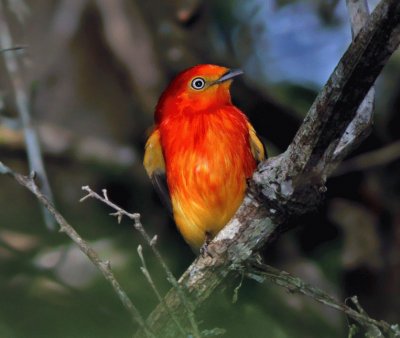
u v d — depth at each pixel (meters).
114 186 13.60
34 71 13.76
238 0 13.65
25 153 13.77
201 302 7.84
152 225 12.73
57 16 14.01
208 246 7.80
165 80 13.94
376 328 7.09
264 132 12.55
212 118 9.56
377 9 6.12
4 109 12.42
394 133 12.34
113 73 14.52
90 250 6.96
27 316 6.41
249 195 7.58
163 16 13.69
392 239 12.19
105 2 14.07
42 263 11.25
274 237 7.74
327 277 12.39
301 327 11.38
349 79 6.45
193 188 9.51
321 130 6.83
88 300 7.98
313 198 7.34
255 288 11.03
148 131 10.48
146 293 9.27
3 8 12.85
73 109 14.52
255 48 13.60
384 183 12.37
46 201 7.16
